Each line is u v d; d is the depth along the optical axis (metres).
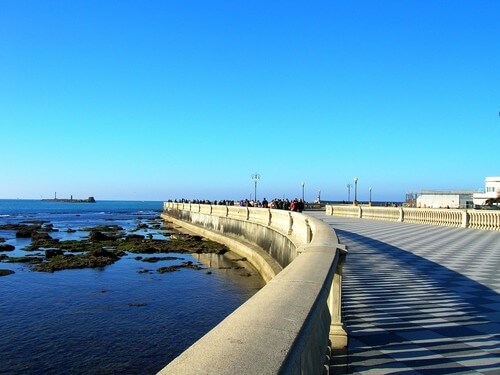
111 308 17.84
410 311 8.55
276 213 25.94
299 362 2.68
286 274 4.21
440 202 62.03
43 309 17.72
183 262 30.02
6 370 11.70
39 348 13.34
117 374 11.52
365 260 15.40
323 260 5.10
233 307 18.16
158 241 42.69
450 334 7.11
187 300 19.30
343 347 6.18
